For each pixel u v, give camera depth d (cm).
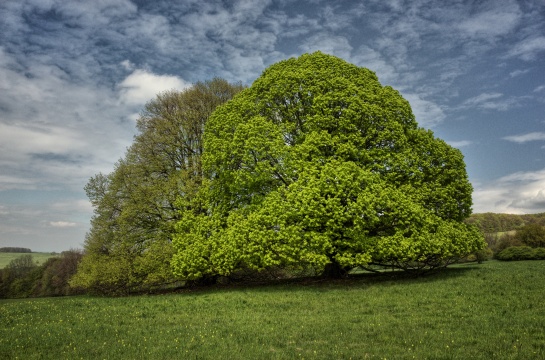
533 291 1641
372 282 2306
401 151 2452
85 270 2831
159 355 1012
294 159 2327
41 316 1666
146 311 1700
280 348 1048
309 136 2350
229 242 2255
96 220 2928
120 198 2927
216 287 2722
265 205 2247
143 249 2773
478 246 2516
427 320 1255
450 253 2286
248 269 2945
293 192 2184
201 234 2489
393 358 915
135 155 3008
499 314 1281
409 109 2662
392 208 2153
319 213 2081
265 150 2352
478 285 1852
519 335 1033
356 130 2391
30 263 5847
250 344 1087
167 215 2884
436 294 1683
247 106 2597
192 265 2352
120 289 2772
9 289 5188
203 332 1248
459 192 2509
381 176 2367
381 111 2438
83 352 1058
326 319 1348
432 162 2583
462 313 1322
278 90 2577
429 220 2275
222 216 2544
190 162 3067
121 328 1355
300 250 2145
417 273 2473
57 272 5091
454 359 882
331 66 2677
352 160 2372
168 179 2942
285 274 3062
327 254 2269
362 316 1367
